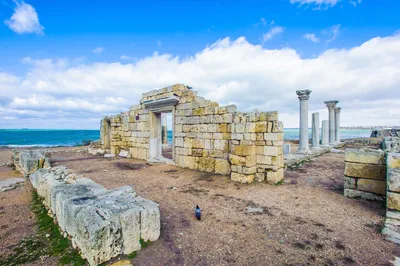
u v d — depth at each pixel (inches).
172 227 188.9
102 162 559.2
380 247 154.5
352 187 266.1
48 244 167.2
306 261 140.4
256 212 221.1
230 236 173.2
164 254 148.3
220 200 259.8
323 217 207.9
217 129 396.2
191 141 446.3
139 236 154.9
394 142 585.3
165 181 353.1
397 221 187.3
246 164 335.3
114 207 159.3
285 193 284.7
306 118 608.7
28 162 373.7
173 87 488.7
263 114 336.8
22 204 253.8
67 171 315.0
